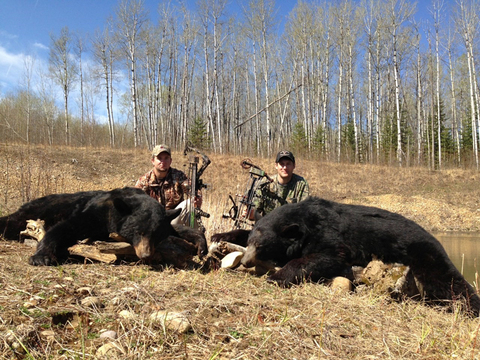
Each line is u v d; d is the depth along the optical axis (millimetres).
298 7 43469
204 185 6176
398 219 4621
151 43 42125
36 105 25422
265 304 3381
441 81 50250
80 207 4703
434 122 42969
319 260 4344
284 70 47500
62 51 41906
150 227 4281
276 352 2559
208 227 8148
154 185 6188
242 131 49656
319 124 42531
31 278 3473
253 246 4625
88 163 21328
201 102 49188
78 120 43469
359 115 52000
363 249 4523
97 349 2441
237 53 46750
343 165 29328
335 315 3291
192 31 40938
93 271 3896
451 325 3484
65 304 2959
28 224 5160
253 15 41625
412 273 4414
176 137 39844
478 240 13773
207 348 2533
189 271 4320
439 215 18891
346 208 4727
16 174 14602
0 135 20922
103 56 39625
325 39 44312
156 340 2574
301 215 4629
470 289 4391
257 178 6250
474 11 35125
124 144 33656
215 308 3137
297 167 27281
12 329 2539
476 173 27328
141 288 3342
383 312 3674
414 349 2844
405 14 35719
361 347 2801
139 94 51688
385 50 44562
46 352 2377
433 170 28750
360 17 41594
